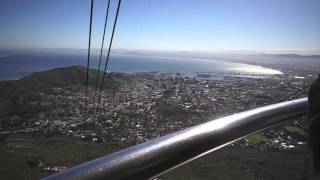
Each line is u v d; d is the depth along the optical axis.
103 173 0.82
